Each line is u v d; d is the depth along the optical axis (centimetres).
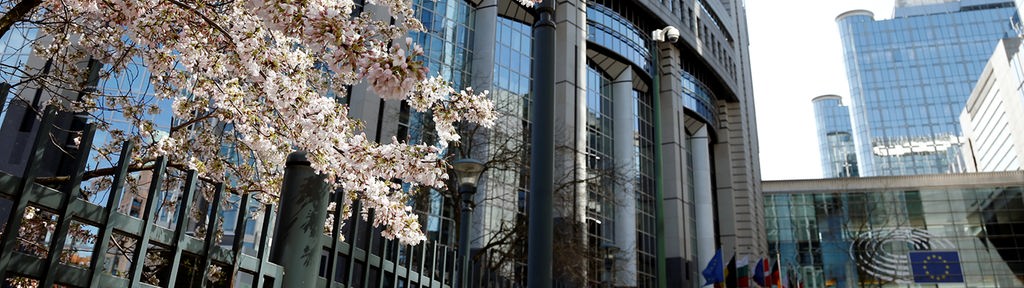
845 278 7888
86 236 650
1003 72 11012
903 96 19812
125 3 517
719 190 6762
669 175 5491
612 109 5256
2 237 238
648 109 5731
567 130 3784
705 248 5912
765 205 8531
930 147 19088
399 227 505
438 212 3178
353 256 435
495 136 2423
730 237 6519
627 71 5312
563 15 4747
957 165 18188
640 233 4991
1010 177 8088
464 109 607
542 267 696
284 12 357
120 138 779
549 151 745
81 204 271
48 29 679
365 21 407
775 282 3195
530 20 4581
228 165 755
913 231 8000
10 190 245
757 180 7569
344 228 1112
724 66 6912
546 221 714
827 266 8000
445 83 567
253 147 603
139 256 291
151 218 300
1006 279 7562
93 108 701
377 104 3188
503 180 3309
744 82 7750
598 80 5225
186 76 650
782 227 8338
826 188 8456
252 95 573
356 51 351
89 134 279
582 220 3550
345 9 430
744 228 6600
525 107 4303
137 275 289
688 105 6053
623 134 5131
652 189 5384
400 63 341
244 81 624
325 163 430
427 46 3788
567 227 2469
